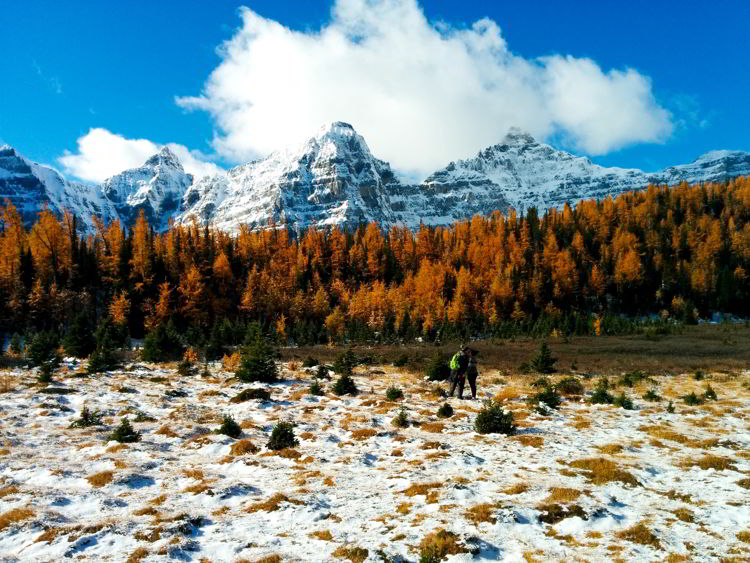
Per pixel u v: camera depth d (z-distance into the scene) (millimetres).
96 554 7113
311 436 14758
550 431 15547
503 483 10180
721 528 7883
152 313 81938
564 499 9062
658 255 127000
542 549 7207
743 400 21422
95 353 28625
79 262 94188
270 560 6871
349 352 34750
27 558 6938
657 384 27578
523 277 118125
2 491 9461
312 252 134250
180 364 31094
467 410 19438
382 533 7883
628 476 10336
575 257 131625
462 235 161375
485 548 7160
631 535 7598
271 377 26281
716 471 11055
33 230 96188
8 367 29531
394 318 96500
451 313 94875
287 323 95812
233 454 13109
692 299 111250
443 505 8922
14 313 71125
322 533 7844
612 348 53969
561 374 32781
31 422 15945
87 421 15734
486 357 46000
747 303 108625
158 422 16625
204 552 7281
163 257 102375
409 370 34750
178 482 10664
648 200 166375
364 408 19656
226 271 101062
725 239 133750
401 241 157750
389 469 11641
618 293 119000
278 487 10398
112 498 9383
